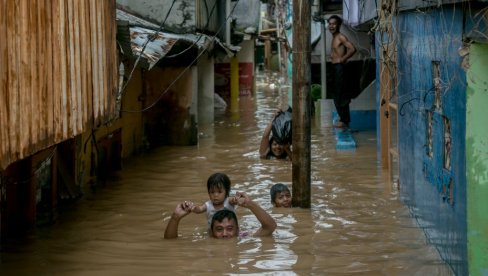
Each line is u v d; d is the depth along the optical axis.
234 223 7.83
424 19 7.46
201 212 8.09
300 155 9.09
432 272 6.48
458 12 5.76
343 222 8.45
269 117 20.39
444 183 6.50
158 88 14.88
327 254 7.17
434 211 7.06
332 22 15.95
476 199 5.49
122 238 7.86
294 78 8.98
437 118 6.80
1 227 7.70
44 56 5.88
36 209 8.82
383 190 10.20
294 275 6.52
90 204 9.52
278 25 33.84
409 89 8.65
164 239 7.81
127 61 11.45
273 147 13.07
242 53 27.48
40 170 8.80
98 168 11.25
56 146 9.04
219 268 6.74
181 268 6.75
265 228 7.89
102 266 6.84
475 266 5.53
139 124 14.31
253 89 27.94
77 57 6.83
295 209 9.10
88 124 7.25
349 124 16.78
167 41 11.38
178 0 15.28
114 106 8.59
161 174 11.74
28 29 5.50
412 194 8.55
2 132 4.99
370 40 16.38
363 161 12.61
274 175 11.59
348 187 10.46
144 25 13.16
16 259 7.05
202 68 18.94
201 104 19.05
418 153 8.04
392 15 8.18
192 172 11.91
